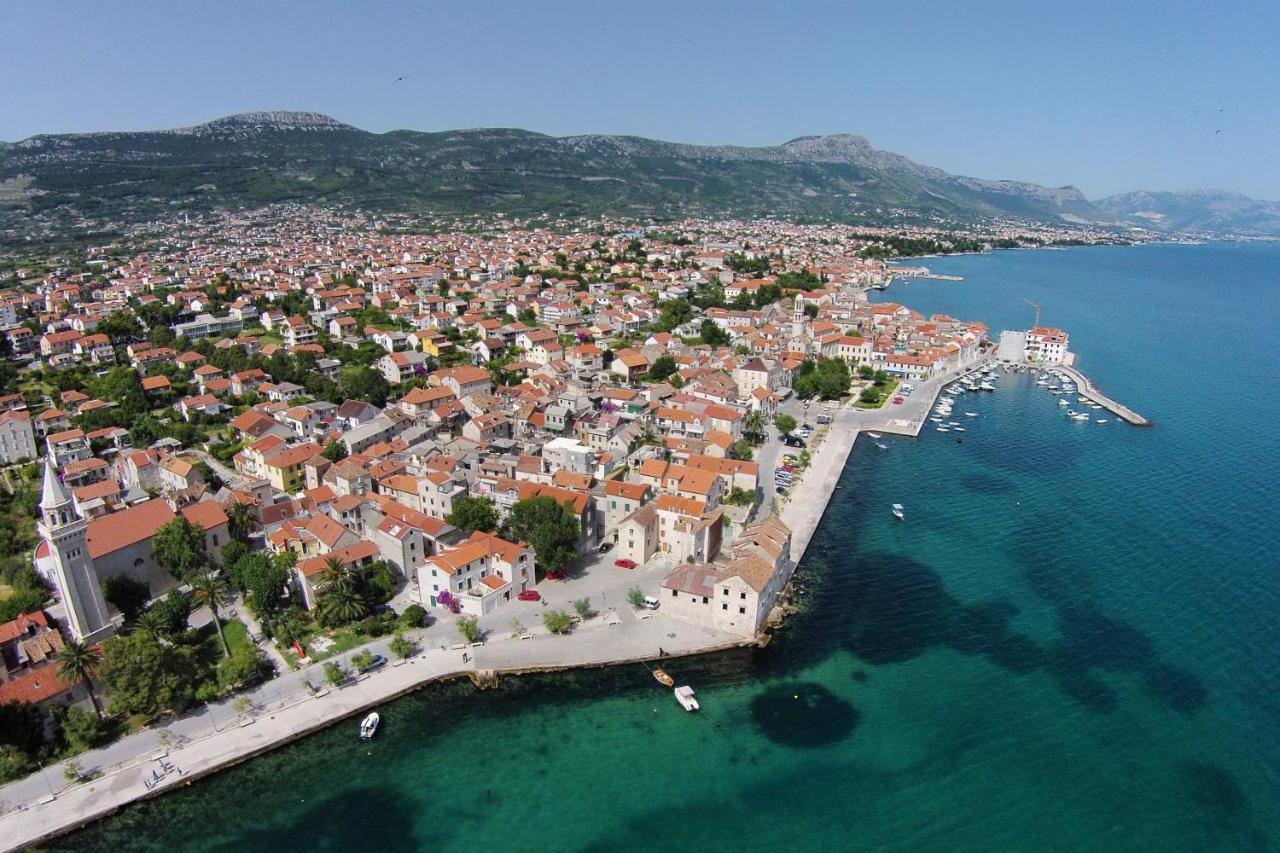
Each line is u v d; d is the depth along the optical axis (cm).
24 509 16238
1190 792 9844
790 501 18025
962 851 9025
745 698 11450
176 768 9850
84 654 10425
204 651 12125
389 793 9781
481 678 11594
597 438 19650
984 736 10781
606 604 13400
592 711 11125
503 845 9081
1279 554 15738
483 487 16325
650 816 9481
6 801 9319
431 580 13125
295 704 10969
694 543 14412
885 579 14812
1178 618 13500
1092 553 15838
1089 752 10494
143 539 13438
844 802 9694
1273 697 11506
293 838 9144
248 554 13625
